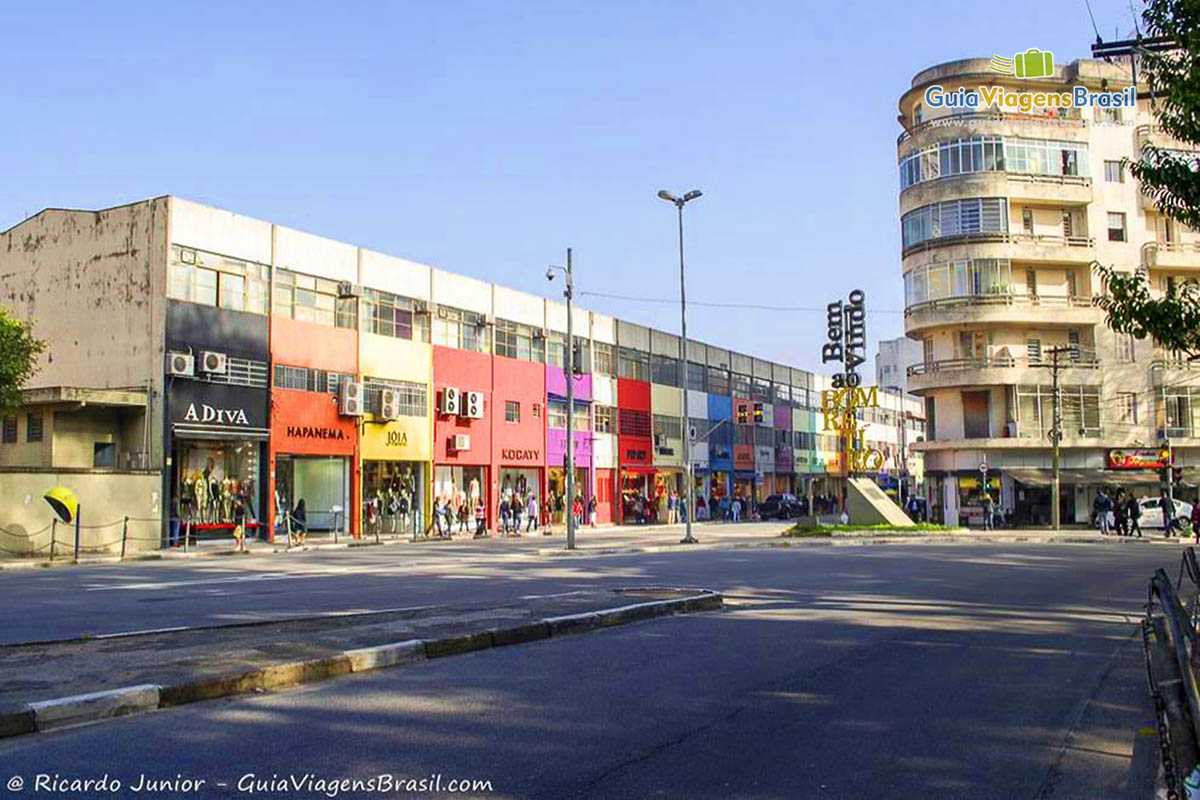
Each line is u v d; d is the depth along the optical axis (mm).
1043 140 50750
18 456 33188
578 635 11836
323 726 7051
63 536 29438
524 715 7469
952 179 50375
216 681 7988
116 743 6523
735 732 7070
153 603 14984
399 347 42438
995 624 13070
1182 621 5996
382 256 41938
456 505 45625
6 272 36688
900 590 17578
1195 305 11734
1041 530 45219
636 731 7023
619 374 59625
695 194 43469
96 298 34219
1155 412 50375
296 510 35688
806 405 86062
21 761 6078
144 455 32438
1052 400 49906
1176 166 11992
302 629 11023
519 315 50781
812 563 24719
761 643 11211
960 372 49625
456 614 12508
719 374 71438
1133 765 6480
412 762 6141
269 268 36625
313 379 38062
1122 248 50844
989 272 49344
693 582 19016
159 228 33062
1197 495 49469
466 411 45531
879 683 8984
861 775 6105
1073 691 8797
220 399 34188
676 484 65625
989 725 7484
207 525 34125
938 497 51500
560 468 53250
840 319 46531
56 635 11148
